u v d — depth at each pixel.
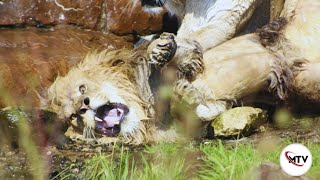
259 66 16.31
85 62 16.70
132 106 16.08
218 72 16.11
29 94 17.22
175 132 16.05
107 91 16.03
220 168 12.70
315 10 17.58
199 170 13.16
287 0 18.11
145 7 20.17
